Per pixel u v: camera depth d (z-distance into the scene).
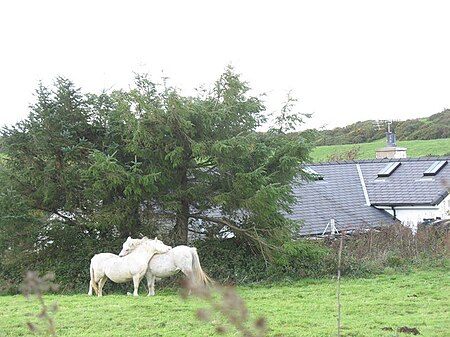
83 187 23.56
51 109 23.42
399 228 26.42
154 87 23.50
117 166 21.86
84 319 13.84
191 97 23.58
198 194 23.59
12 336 12.22
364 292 18.44
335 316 14.34
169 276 19.48
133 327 13.05
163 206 23.59
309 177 25.64
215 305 3.64
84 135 24.14
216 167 23.92
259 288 20.66
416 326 12.99
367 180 38.94
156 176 22.14
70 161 23.62
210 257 23.48
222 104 24.02
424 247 25.27
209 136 23.88
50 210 24.33
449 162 38.81
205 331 12.33
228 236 24.78
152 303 15.84
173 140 23.16
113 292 20.97
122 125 23.25
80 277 22.56
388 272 22.52
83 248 23.23
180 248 18.56
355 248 25.14
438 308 15.37
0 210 22.20
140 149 22.73
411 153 63.81
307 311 15.12
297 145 23.75
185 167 23.75
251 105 24.22
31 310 15.05
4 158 23.92
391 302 16.31
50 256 23.56
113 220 22.47
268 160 24.09
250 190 23.11
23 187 23.83
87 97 24.11
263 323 3.89
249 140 23.30
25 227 22.75
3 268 23.23
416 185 37.09
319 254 22.86
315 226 32.03
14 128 23.41
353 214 34.88
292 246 22.73
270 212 23.11
